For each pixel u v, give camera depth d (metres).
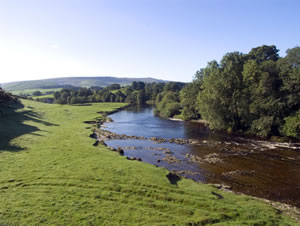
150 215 16.56
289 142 47.56
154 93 188.75
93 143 40.28
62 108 99.75
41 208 16.94
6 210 16.38
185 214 16.94
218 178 27.48
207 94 63.03
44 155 30.56
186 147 43.97
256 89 52.62
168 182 22.80
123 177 23.08
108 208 17.36
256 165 32.53
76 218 15.89
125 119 90.50
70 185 21.09
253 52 83.06
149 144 46.66
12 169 24.67
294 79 47.22
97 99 180.62
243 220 16.50
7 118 53.34
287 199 22.00
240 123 60.94
